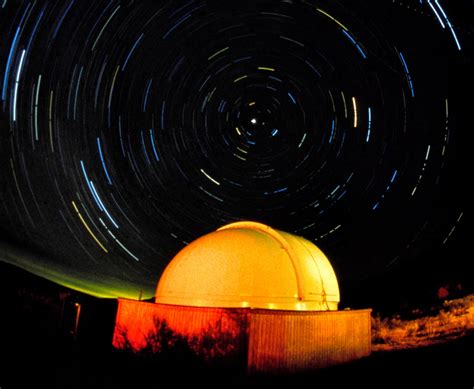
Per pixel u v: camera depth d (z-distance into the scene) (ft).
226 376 26.25
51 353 31.09
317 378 28.32
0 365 25.43
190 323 29.04
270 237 35.78
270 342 27.53
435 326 53.72
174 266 34.63
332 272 38.93
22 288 43.75
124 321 33.09
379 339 52.29
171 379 27.35
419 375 28.63
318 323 31.89
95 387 23.73
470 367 29.53
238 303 29.78
